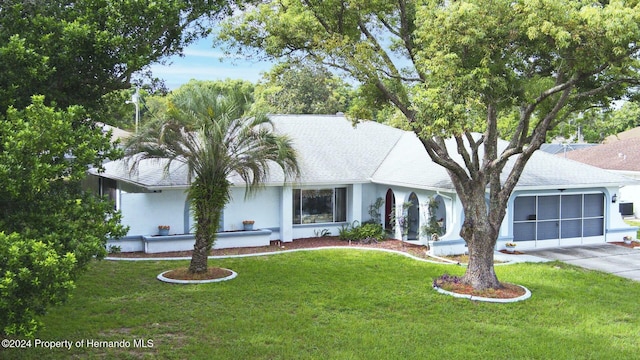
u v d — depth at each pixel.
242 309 13.81
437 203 22.53
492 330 12.56
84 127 9.34
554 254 22.31
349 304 14.36
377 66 15.60
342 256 20.81
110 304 14.04
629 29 11.89
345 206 25.69
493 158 15.80
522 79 14.19
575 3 13.27
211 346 11.22
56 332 11.81
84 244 8.38
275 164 24.12
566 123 19.16
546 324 13.12
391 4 15.66
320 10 15.09
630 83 14.75
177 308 13.84
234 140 17.44
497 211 15.84
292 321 12.86
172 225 22.47
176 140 16.84
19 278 7.08
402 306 14.28
